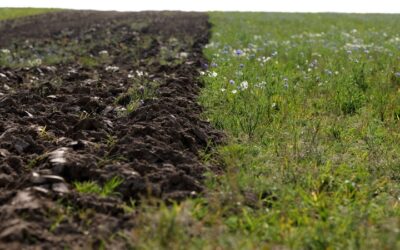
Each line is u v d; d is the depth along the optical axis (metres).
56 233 3.96
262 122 7.71
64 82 11.13
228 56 13.80
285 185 5.17
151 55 17.02
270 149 6.51
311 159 6.13
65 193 4.55
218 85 9.93
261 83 9.53
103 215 4.29
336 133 7.29
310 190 5.16
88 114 7.85
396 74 10.42
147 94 9.12
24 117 7.51
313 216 4.49
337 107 8.84
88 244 3.86
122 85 10.80
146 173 5.15
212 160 5.95
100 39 23.83
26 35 28.05
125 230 4.05
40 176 4.81
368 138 7.17
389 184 5.57
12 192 4.57
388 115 8.48
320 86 10.36
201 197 4.76
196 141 6.58
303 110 8.59
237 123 7.52
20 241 3.75
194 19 36.16
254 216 4.49
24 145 6.01
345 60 13.54
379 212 4.64
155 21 34.72
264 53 15.80
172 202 4.58
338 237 4.01
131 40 22.78
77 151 5.80
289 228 4.26
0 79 11.47
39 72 12.96
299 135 7.13
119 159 5.52
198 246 3.71
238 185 4.89
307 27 29.55
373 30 26.36
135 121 7.44
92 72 13.15
